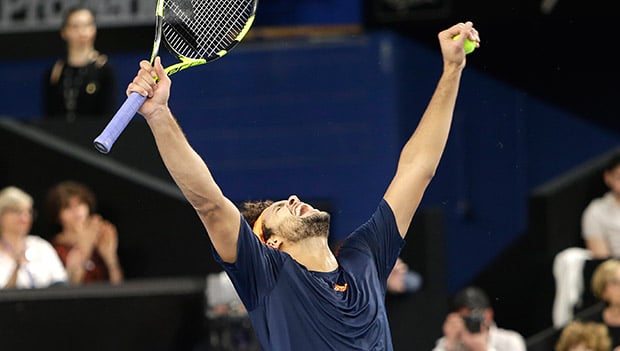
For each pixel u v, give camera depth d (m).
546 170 31.88
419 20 31.09
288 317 11.79
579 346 21.36
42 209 25.83
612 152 30.00
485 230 31.14
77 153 26.11
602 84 31.91
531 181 31.78
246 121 28.72
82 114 26.83
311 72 28.91
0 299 19.48
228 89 28.75
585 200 29.03
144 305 19.88
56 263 22.53
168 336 19.91
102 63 27.03
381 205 12.87
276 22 31.09
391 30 31.08
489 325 22.28
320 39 30.02
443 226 25.56
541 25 31.77
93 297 19.75
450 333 22.36
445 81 13.14
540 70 31.94
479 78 31.75
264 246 11.95
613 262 22.97
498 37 31.75
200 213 11.62
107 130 10.93
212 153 28.53
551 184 29.16
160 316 19.91
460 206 31.09
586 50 31.91
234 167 28.53
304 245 12.23
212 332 20.00
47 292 19.70
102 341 19.75
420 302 24.92
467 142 31.41
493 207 31.30
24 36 29.53
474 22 31.56
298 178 28.53
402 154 13.09
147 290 19.91
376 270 12.52
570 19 31.78
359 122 28.73
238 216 11.74
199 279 21.22
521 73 31.83
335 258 12.45
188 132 28.56
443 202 30.88
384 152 28.56
